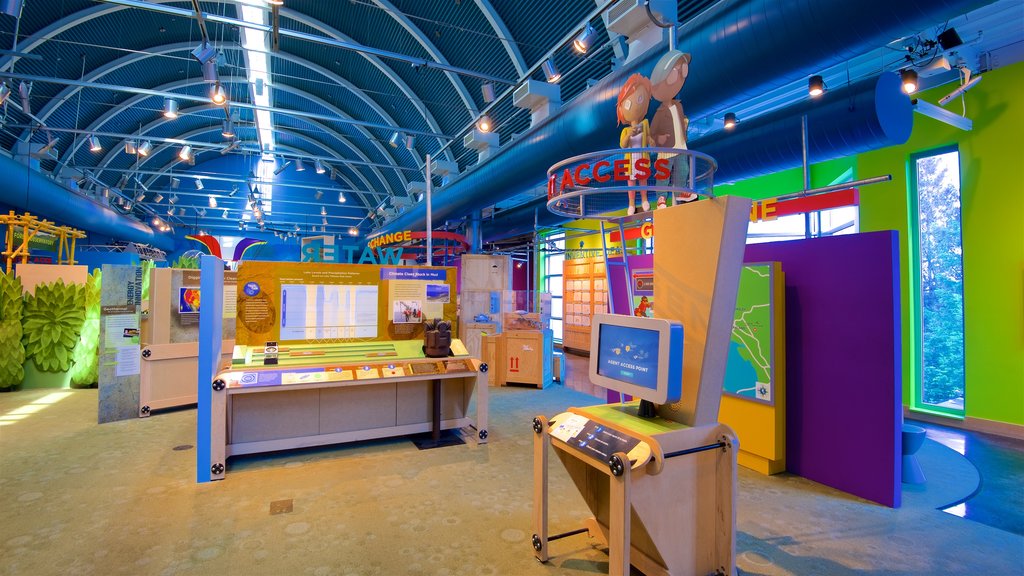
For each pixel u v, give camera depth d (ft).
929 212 20.25
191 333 19.71
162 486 11.91
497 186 25.90
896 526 10.14
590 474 9.32
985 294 17.79
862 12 9.83
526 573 8.27
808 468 12.78
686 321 8.11
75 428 16.83
